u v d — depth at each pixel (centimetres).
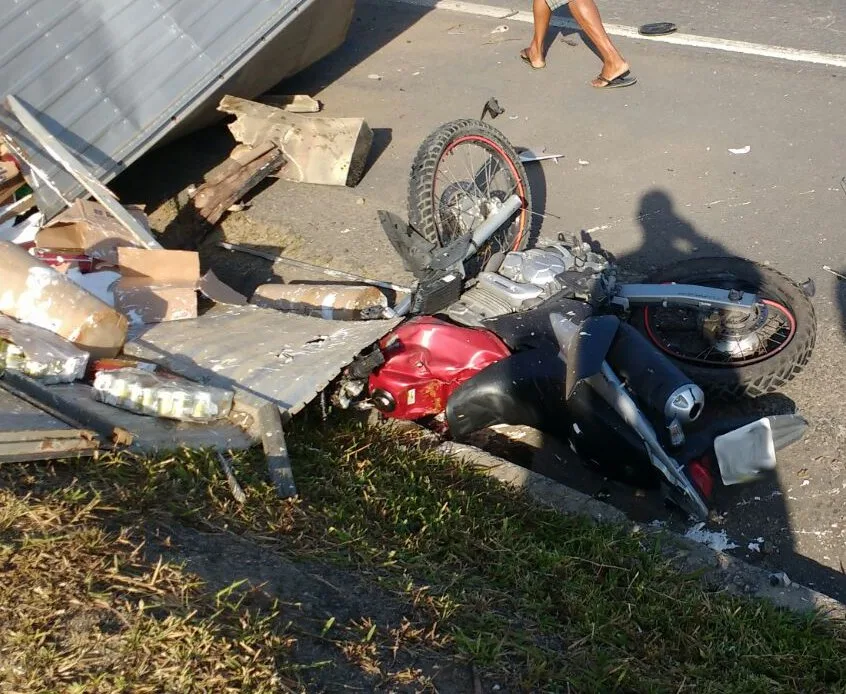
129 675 212
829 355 439
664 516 371
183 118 573
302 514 305
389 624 254
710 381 405
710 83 720
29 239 507
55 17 550
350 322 419
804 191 571
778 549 352
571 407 356
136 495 281
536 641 264
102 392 354
